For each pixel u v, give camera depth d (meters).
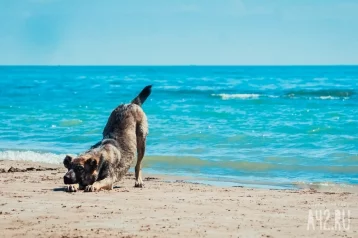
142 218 9.05
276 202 10.97
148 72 163.75
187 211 9.71
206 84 78.19
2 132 26.64
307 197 11.72
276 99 46.66
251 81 87.56
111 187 12.23
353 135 24.00
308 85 70.19
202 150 20.58
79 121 30.14
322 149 20.64
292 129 25.92
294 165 17.52
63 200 10.52
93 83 86.94
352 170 16.77
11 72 175.00
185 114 33.50
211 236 8.03
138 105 13.25
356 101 43.78
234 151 20.34
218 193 12.07
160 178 15.34
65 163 11.95
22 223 8.62
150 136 23.94
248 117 31.80
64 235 7.95
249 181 15.07
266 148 21.02
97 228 8.36
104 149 12.09
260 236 8.09
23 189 11.82
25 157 19.03
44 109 39.28
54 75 138.25
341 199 11.48
